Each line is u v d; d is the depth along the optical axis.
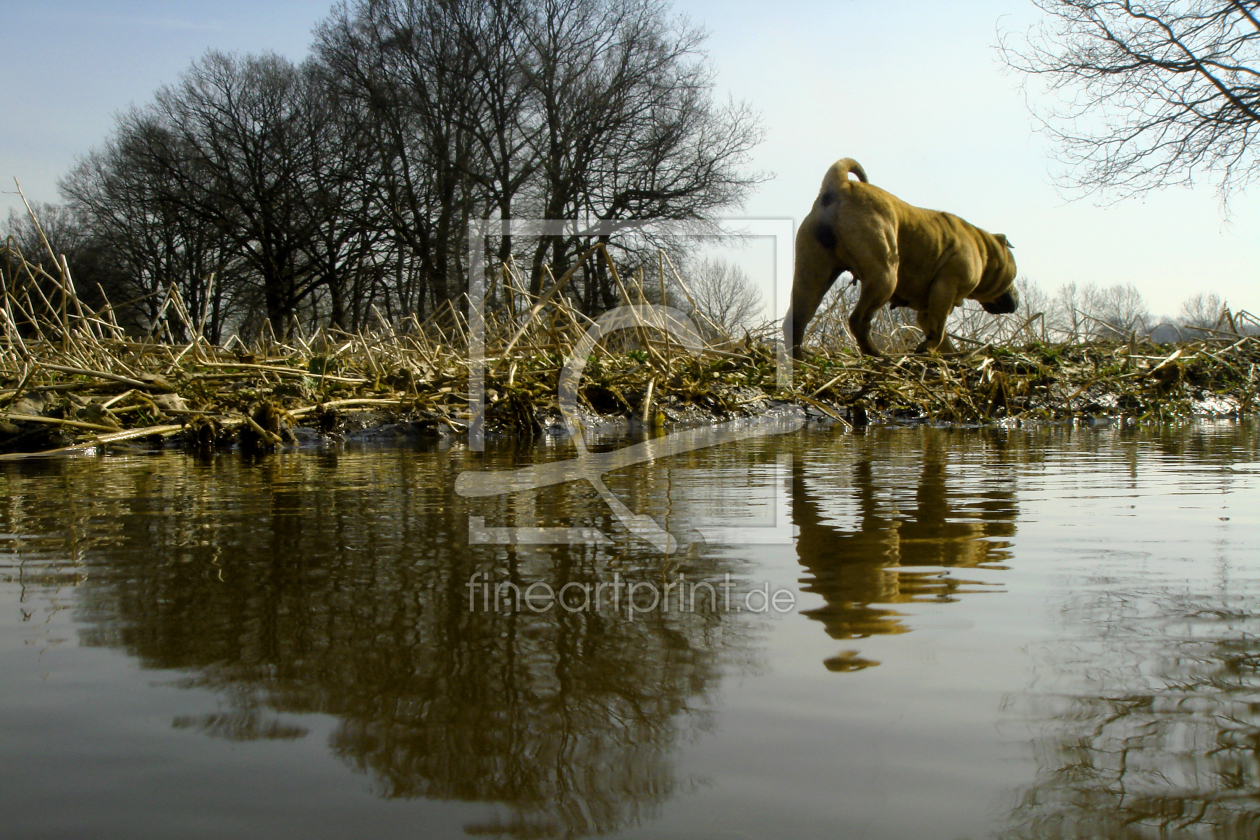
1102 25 13.34
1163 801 0.71
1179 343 10.13
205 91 27.69
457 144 24.36
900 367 8.08
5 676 0.99
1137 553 1.66
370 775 0.76
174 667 1.02
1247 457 3.82
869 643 1.10
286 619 1.22
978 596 1.33
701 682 0.97
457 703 0.91
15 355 5.72
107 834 0.67
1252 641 1.10
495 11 23.84
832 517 2.12
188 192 27.44
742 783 0.74
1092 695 0.93
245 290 28.59
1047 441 4.89
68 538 1.88
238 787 0.74
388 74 24.72
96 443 4.50
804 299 9.04
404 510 2.28
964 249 9.50
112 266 29.09
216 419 4.75
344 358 7.40
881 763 0.77
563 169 24.17
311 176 27.33
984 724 0.86
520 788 0.73
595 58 24.38
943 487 2.73
